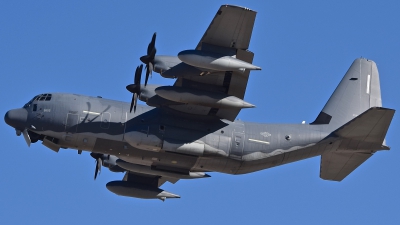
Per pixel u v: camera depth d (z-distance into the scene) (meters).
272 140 115.38
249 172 117.62
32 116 110.62
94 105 111.75
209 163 114.00
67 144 111.62
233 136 113.50
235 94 109.56
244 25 100.38
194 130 112.12
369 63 128.25
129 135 108.88
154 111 112.62
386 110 109.94
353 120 113.31
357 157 120.88
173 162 113.62
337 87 125.88
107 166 128.75
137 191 128.75
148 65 106.69
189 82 108.19
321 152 118.38
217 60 100.94
